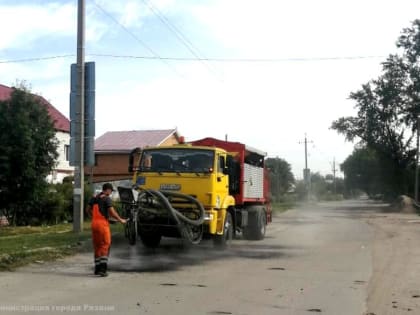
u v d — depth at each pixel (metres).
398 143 63.53
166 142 53.72
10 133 23.55
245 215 17.69
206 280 10.22
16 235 18.59
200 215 13.57
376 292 9.31
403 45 59.06
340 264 12.59
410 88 59.28
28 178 24.03
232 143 17.28
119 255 13.52
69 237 15.90
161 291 9.05
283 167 113.62
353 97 63.38
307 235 21.02
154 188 14.03
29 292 8.82
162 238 17.75
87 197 27.39
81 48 17.83
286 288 9.53
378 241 18.41
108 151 51.22
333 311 7.88
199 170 13.97
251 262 12.77
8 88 40.28
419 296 9.01
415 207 48.41
